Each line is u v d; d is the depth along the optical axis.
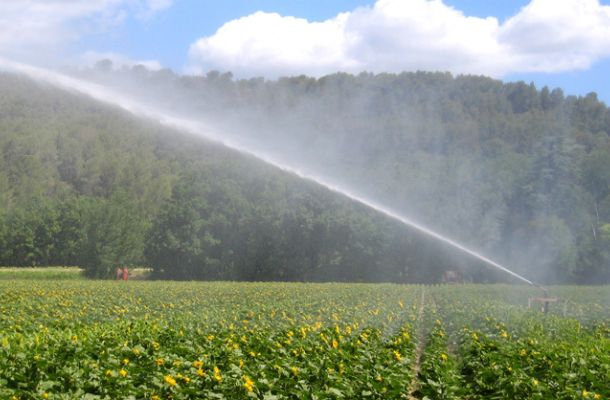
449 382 11.75
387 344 14.99
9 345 11.63
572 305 29.03
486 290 39.03
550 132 100.00
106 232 63.03
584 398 10.34
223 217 67.25
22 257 66.94
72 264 68.12
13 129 80.81
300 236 65.69
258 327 16.92
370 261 63.59
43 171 81.00
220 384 10.30
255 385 10.05
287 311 22.41
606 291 40.53
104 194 82.62
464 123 105.31
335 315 20.23
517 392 11.11
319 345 13.42
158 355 11.73
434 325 20.03
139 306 24.70
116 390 9.77
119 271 57.84
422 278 62.03
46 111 86.69
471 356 14.42
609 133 109.50
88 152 84.00
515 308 24.88
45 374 10.06
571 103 118.69
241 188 68.88
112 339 13.09
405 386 11.27
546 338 16.50
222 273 67.62
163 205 68.31
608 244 64.25
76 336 13.10
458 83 124.88
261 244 67.00
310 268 66.19
